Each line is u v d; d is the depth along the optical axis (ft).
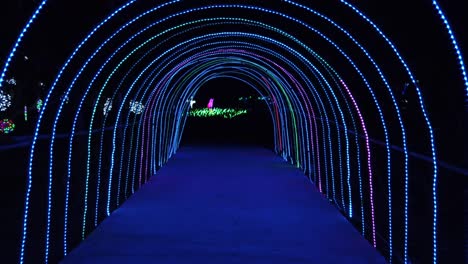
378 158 41.42
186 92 60.59
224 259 17.16
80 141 24.62
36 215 24.56
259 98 133.08
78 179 24.84
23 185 33.91
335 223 22.29
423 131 43.73
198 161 48.93
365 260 17.03
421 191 28.30
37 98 63.72
